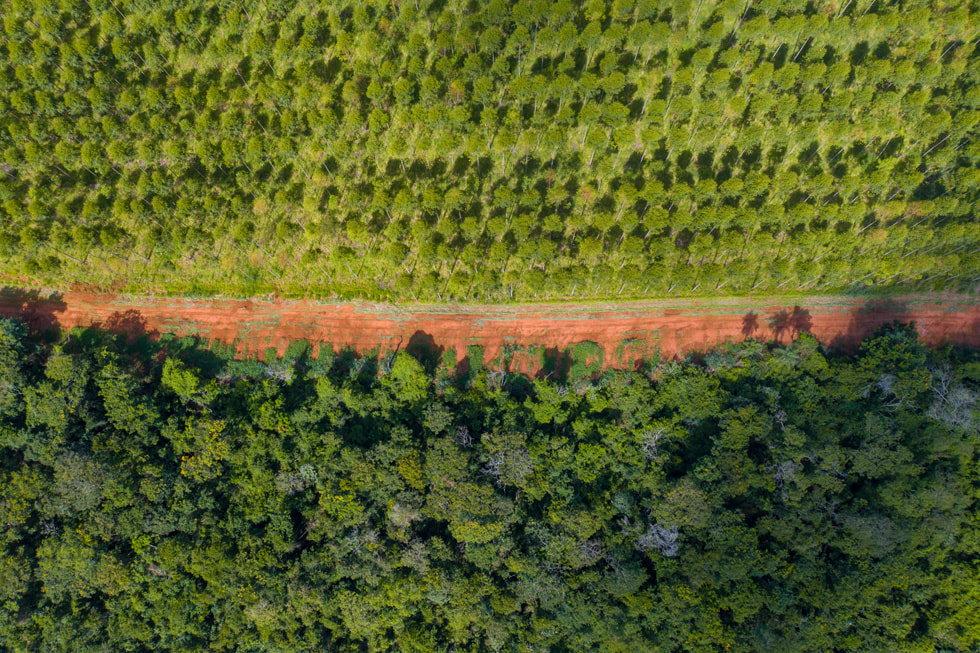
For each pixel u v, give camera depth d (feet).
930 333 335.47
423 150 341.00
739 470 288.71
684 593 277.85
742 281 336.90
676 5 336.29
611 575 281.95
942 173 339.36
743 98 327.67
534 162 339.98
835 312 336.90
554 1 341.41
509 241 334.85
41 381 301.84
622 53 346.33
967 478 299.99
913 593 286.25
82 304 335.47
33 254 329.31
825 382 313.53
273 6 346.33
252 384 324.19
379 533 294.25
